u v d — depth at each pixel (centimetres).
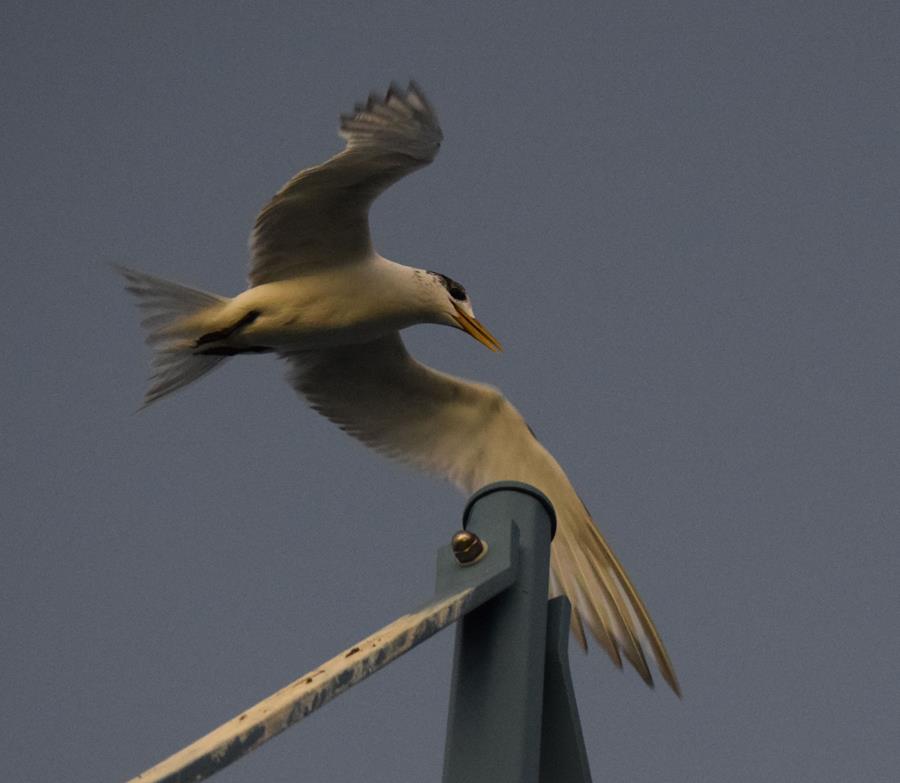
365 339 1421
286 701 534
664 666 1161
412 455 1470
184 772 495
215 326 1377
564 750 638
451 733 619
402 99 1245
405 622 594
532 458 1412
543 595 658
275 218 1346
